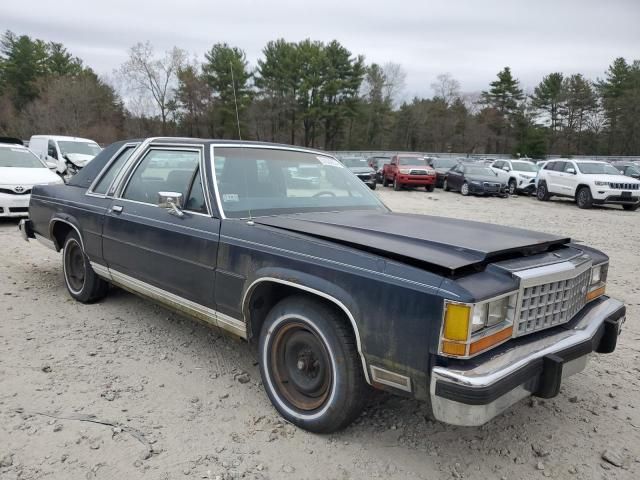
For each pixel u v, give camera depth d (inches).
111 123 2304.4
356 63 2335.1
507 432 117.0
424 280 91.5
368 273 97.7
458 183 883.4
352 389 103.3
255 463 101.7
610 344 117.8
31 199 213.6
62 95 2084.2
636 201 671.1
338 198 154.9
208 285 129.4
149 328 170.7
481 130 2785.4
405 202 704.4
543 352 97.0
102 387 129.5
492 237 113.0
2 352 147.4
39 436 107.3
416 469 102.1
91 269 184.5
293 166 155.0
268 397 123.3
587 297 121.0
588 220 546.0
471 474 101.4
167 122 2206.0
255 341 126.3
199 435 110.5
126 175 166.2
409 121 2829.7
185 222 136.1
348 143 2682.1
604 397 135.9
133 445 105.7
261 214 133.9
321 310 106.4
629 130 2598.4
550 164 783.1
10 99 2400.3
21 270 241.6
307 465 101.8
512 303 95.7
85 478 95.1
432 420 120.2
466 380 84.5
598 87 2780.5
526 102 2920.8
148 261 148.3
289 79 2237.9
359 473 100.1
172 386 131.8
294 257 109.7
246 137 2228.1
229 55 2086.6
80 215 178.9
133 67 2071.9
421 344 90.2
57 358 145.1
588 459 107.9
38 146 644.1
